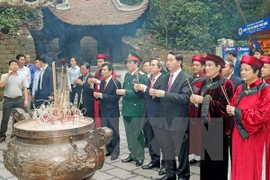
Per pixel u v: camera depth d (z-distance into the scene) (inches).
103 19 393.7
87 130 90.1
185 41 392.5
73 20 384.5
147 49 392.2
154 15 422.6
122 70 302.8
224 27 397.1
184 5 388.8
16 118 108.4
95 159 85.6
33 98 219.1
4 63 358.3
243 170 106.0
